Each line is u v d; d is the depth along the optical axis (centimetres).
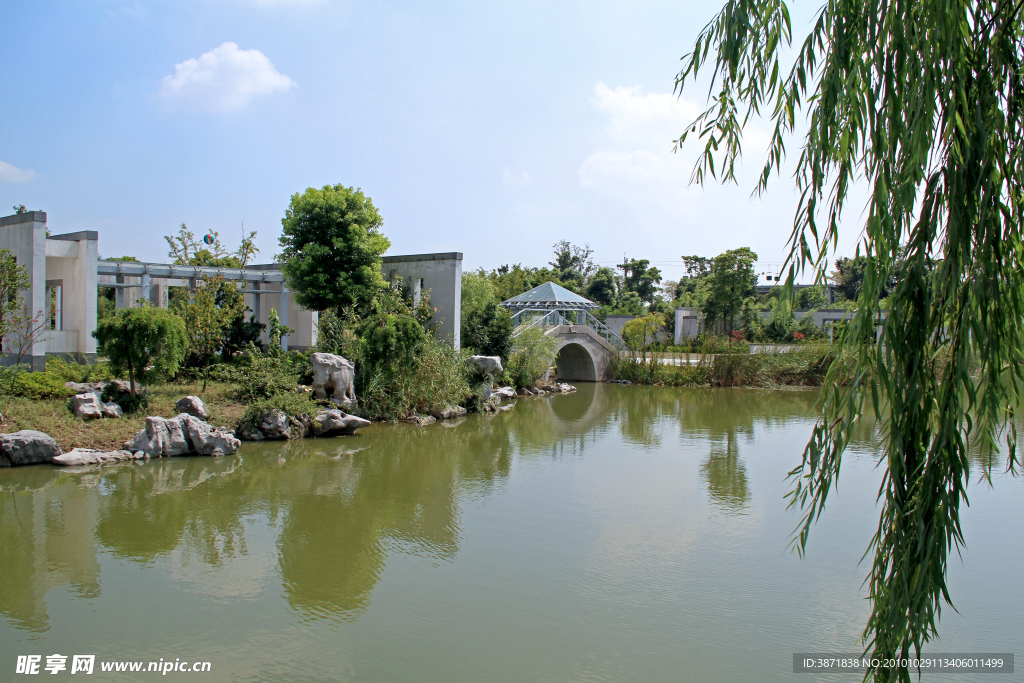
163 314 1423
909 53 296
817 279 318
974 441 311
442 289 2305
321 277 1991
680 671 603
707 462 1452
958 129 295
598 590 773
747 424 2003
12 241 1639
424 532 952
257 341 2178
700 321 4300
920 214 303
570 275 5825
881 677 317
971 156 291
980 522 1038
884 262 304
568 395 2725
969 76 302
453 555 870
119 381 1509
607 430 1877
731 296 3972
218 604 709
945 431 299
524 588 774
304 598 732
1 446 1145
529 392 2633
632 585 789
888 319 304
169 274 2067
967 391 294
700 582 800
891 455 312
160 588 741
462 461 1401
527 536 949
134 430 1312
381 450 1469
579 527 991
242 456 1334
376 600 733
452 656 620
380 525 973
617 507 1097
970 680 600
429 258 2328
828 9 317
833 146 313
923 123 287
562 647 643
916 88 294
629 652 636
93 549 842
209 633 649
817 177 310
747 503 1128
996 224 295
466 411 2056
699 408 2369
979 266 290
